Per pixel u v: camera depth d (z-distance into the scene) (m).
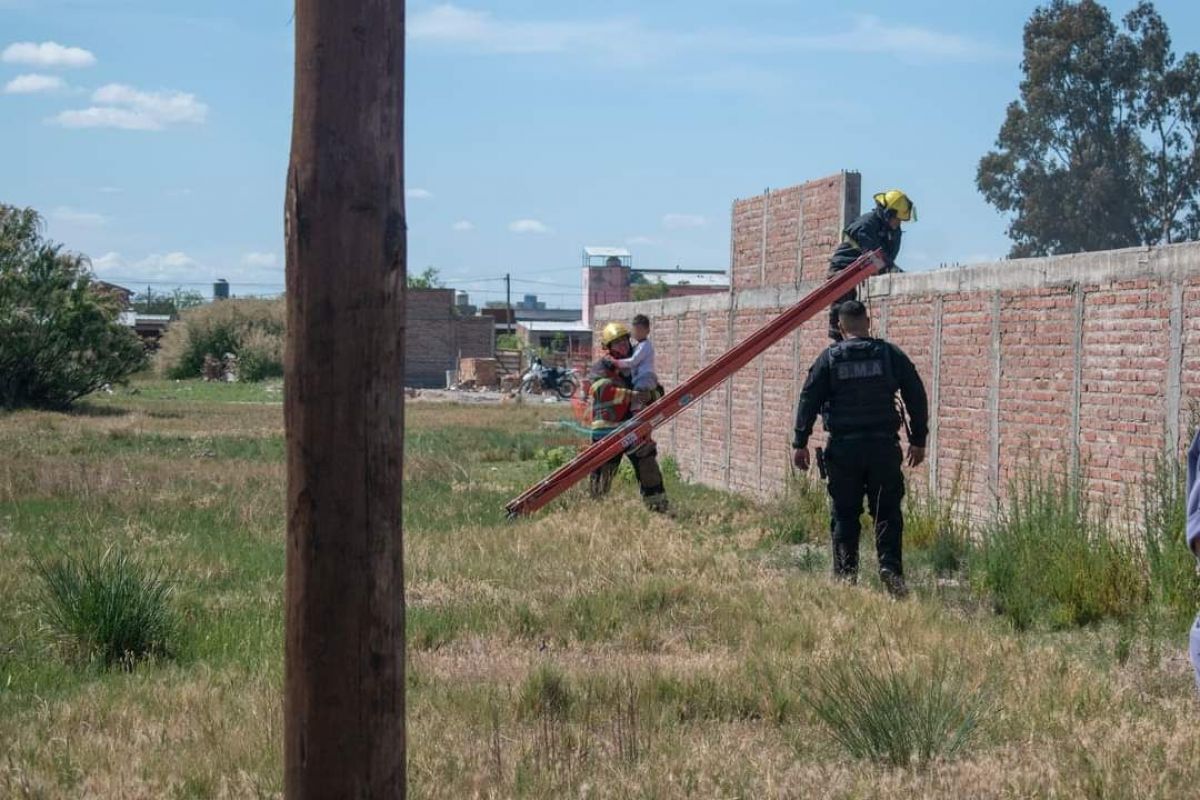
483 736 7.30
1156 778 6.28
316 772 4.49
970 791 6.21
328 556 4.44
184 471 22.70
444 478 23.45
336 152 4.39
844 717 7.26
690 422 24.92
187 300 153.12
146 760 6.81
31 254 47.44
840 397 12.44
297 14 4.45
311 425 4.43
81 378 48.16
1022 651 9.17
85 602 9.88
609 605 11.12
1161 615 10.45
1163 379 12.21
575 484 18.34
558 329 116.19
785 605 11.05
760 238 21.64
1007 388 14.70
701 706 8.01
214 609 11.32
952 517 15.09
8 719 7.81
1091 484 13.19
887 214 16.02
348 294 4.40
